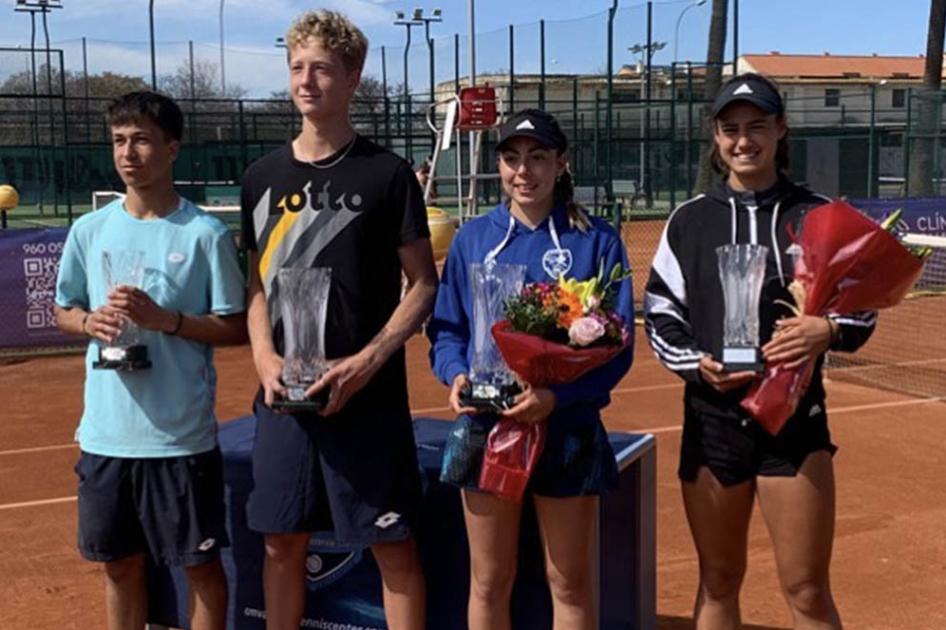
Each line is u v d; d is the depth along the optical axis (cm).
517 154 360
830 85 5331
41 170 3250
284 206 374
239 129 3209
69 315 396
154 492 381
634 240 2206
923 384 998
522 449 350
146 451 378
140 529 389
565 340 342
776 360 333
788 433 345
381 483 373
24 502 690
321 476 377
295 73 368
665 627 486
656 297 366
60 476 751
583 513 362
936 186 2727
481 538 365
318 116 369
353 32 370
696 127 3050
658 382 1024
